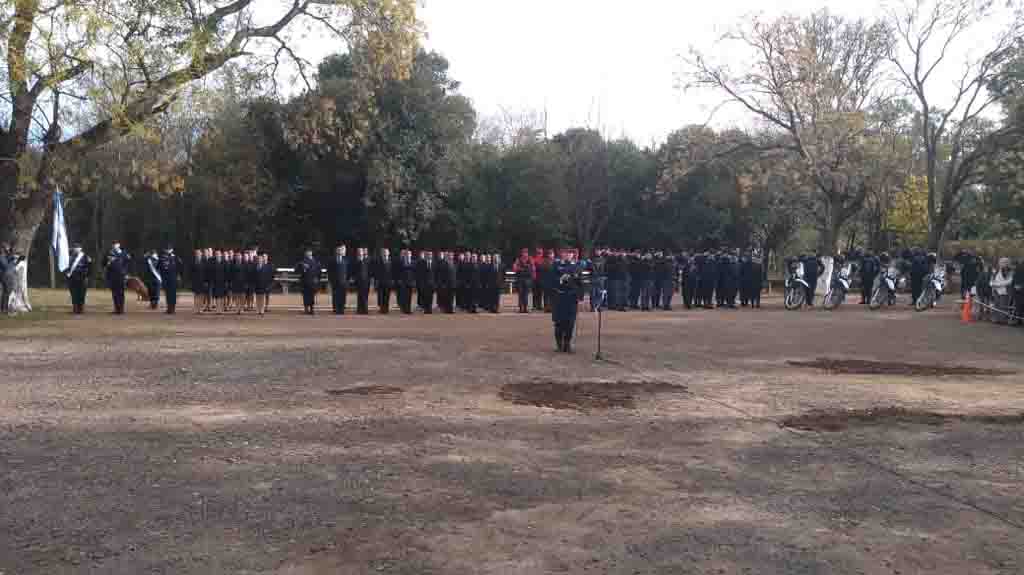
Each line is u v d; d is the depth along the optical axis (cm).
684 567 486
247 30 2239
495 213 4462
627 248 4916
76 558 489
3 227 2156
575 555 502
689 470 697
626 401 1000
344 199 4006
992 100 3525
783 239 5197
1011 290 2175
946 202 3691
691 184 4706
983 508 607
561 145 5066
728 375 1216
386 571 474
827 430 858
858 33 3816
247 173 4012
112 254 2258
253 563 483
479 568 480
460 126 4134
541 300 2614
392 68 2453
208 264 2367
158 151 2491
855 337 1784
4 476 658
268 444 768
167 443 770
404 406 952
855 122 3425
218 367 1238
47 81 1805
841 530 554
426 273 2453
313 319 2148
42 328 1808
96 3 1808
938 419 919
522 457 732
